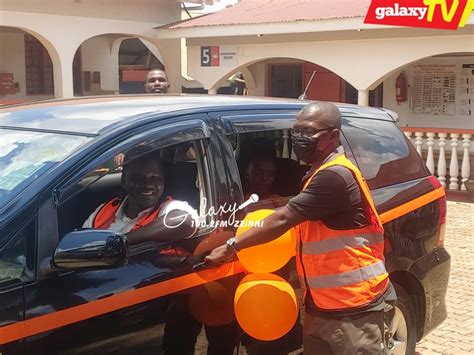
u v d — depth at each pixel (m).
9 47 14.68
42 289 2.27
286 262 3.00
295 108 3.55
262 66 14.51
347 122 3.87
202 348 2.78
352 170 2.75
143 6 14.12
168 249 2.69
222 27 12.54
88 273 2.41
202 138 2.97
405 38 10.71
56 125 2.86
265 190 3.27
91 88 16.33
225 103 3.27
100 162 2.56
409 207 3.96
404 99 12.73
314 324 2.89
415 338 4.06
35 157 2.60
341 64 11.50
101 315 2.41
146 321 2.56
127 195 2.95
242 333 2.94
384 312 2.98
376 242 2.87
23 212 2.31
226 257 2.79
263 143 3.31
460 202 10.21
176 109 2.98
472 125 12.11
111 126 2.72
